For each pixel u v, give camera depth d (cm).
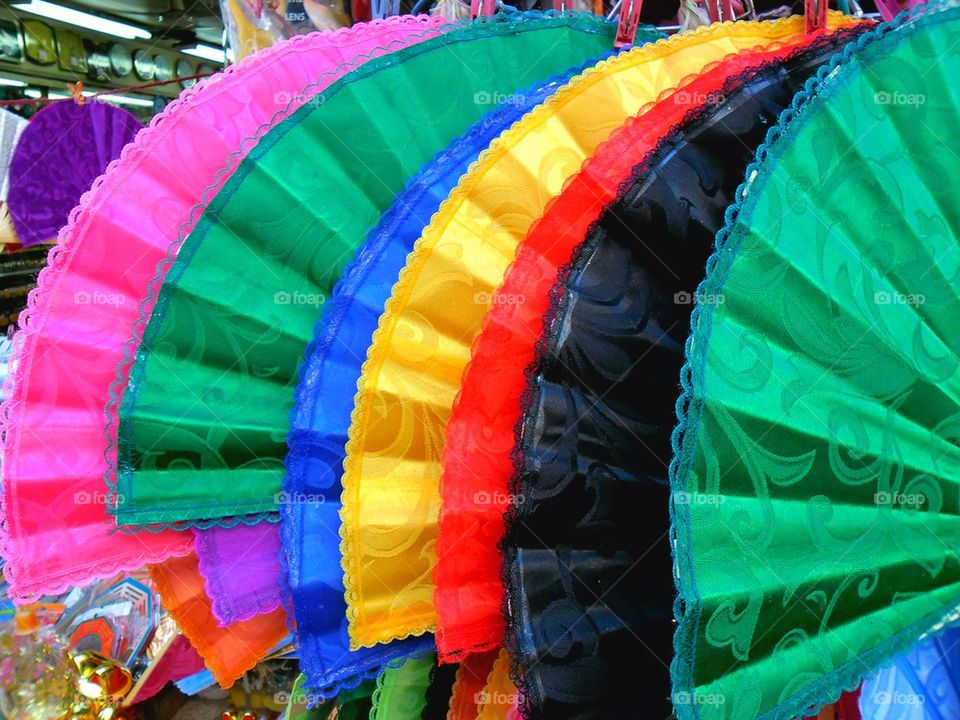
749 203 63
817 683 64
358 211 97
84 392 98
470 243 82
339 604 91
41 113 185
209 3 248
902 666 85
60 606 165
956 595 69
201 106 101
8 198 182
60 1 223
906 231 68
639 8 91
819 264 65
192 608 105
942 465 68
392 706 106
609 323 67
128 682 164
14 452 95
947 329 68
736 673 61
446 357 85
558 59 99
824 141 66
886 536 66
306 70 103
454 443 74
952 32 70
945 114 69
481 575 77
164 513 93
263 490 97
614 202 68
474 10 101
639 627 68
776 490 61
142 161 100
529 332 73
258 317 96
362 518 85
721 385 59
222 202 93
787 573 62
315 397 90
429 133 97
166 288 93
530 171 82
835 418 64
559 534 67
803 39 83
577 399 67
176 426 94
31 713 152
